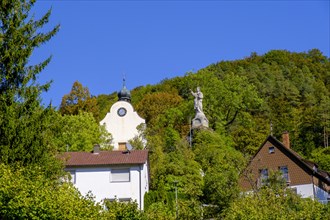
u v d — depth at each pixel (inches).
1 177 738.8
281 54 6003.9
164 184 1953.7
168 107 3607.3
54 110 999.0
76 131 2341.3
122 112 2891.2
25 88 961.5
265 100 4466.0
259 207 1127.6
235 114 3459.6
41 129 956.6
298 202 1354.6
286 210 1179.9
